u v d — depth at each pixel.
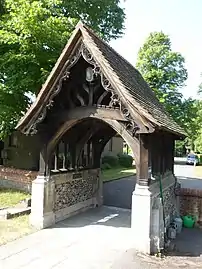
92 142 13.87
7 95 14.96
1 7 15.99
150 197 8.77
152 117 8.52
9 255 7.98
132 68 14.58
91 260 7.93
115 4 19.30
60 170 11.23
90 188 13.77
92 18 17.84
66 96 9.98
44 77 13.84
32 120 9.78
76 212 12.55
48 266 7.45
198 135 40.88
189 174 34.75
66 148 11.70
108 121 9.31
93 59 8.94
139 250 8.72
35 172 14.66
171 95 33.56
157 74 32.69
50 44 14.23
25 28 13.30
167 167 12.66
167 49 34.06
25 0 13.58
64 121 9.95
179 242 10.52
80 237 9.63
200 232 11.95
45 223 10.36
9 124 14.74
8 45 14.83
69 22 14.77
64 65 9.25
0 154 21.39
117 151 37.53
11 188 15.17
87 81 9.48
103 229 10.59
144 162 8.89
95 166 14.10
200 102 41.25
